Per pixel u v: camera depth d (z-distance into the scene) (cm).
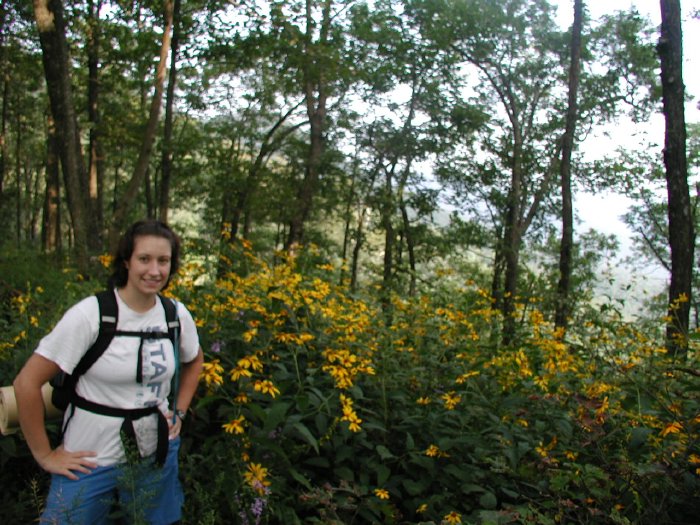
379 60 2256
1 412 217
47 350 207
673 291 894
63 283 559
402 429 354
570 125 1578
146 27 1488
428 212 2552
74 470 212
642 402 354
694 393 354
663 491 269
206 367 276
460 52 2414
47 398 221
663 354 477
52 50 955
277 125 2659
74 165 962
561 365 390
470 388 404
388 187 2431
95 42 1619
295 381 349
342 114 2341
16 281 716
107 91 1877
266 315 377
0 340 362
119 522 226
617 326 492
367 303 506
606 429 326
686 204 898
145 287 218
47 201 2759
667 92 915
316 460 328
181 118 2677
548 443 350
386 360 381
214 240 513
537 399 363
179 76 2266
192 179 2653
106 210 3384
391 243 2462
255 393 327
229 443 287
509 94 2434
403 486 346
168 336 228
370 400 361
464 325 464
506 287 2117
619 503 275
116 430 216
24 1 1574
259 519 269
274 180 2280
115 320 216
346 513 313
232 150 2516
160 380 224
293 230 2094
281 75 1678
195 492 274
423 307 477
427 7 2214
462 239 2397
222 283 407
